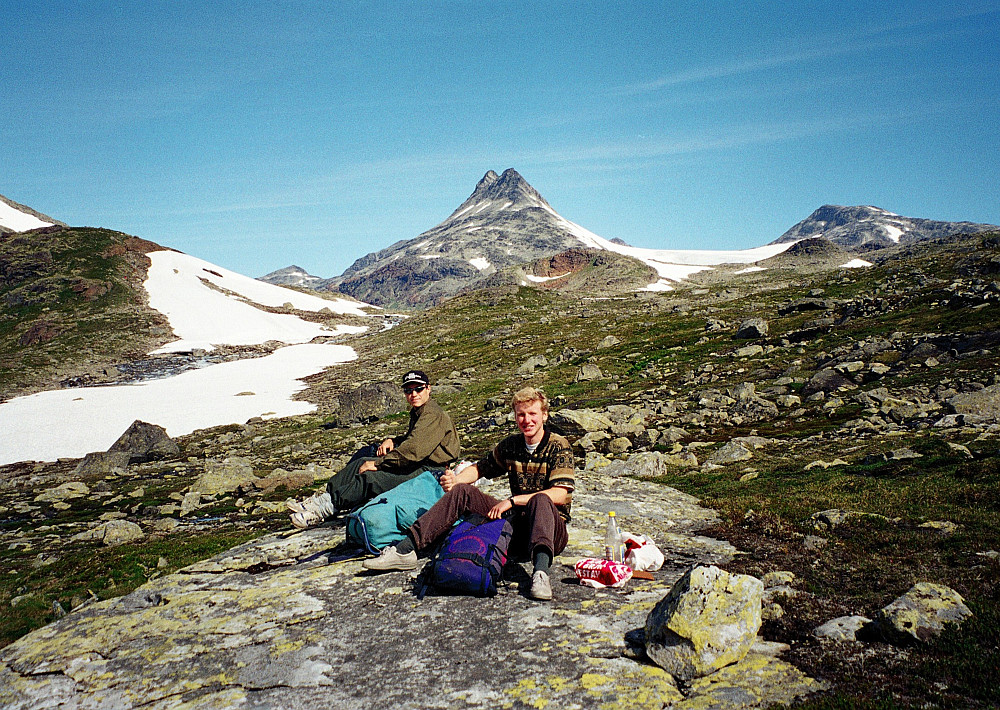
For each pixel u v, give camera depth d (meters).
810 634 5.72
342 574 7.94
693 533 10.56
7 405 75.94
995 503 10.20
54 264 153.75
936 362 29.41
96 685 5.46
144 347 118.38
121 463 44.97
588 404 39.19
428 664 5.43
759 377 37.62
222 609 7.07
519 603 6.63
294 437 49.66
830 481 13.75
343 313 180.88
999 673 4.65
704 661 5.03
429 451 9.05
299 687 5.15
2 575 17.28
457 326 121.12
